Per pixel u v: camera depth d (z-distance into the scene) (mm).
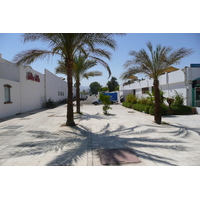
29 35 8203
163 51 9805
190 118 12031
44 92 23281
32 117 12859
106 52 9789
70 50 8867
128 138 6633
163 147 5531
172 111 13859
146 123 10062
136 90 29109
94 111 17672
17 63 9000
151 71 10422
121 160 4496
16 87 14750
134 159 4570
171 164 4305
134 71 10375
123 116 13430
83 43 8992
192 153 5016
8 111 13273
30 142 6129
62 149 5383
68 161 4488
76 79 15250
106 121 10805
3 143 6051
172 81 17484
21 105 15789
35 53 8719
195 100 15273
